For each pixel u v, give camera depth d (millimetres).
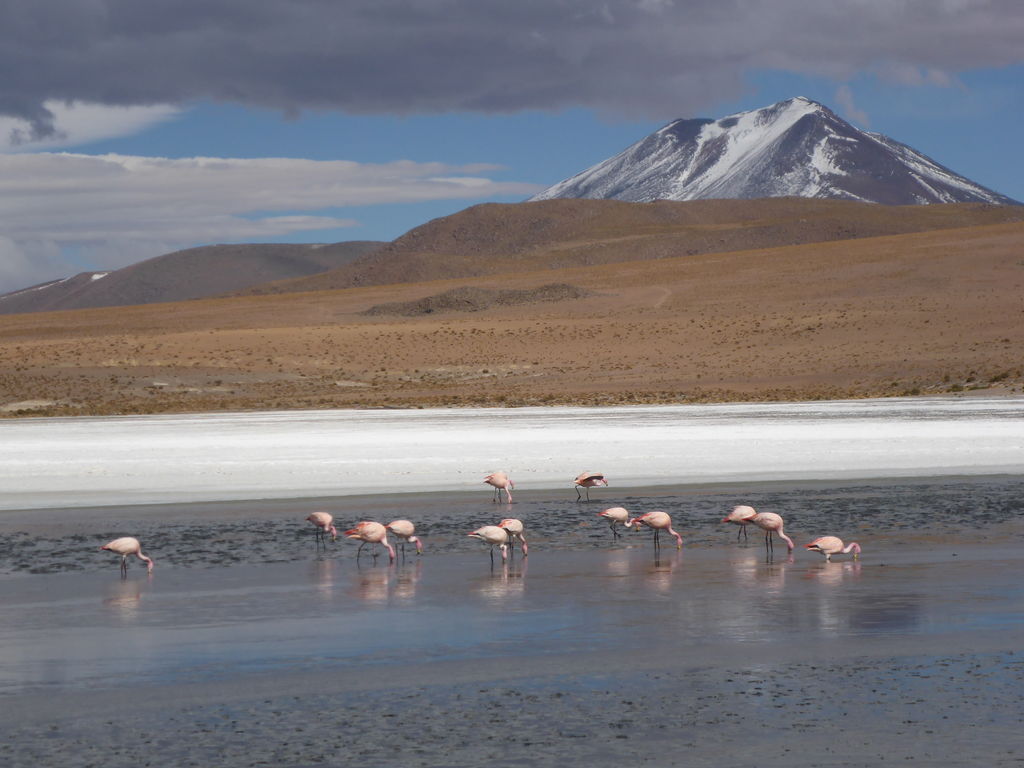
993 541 23219
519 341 125562
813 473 35844
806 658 14109
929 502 29359
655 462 38281
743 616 16516
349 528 25750
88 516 27875
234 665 13977
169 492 32156
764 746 11047
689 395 85500
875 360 101312
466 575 20141
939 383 87000
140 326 160750
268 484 33656
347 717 11984
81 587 19109
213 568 20969
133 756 10906
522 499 30797
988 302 126312
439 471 36312
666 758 10781
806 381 94688
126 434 51750
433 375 107125
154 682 13273
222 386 96500
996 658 14047
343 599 17984
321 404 82188
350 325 145750
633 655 14344
